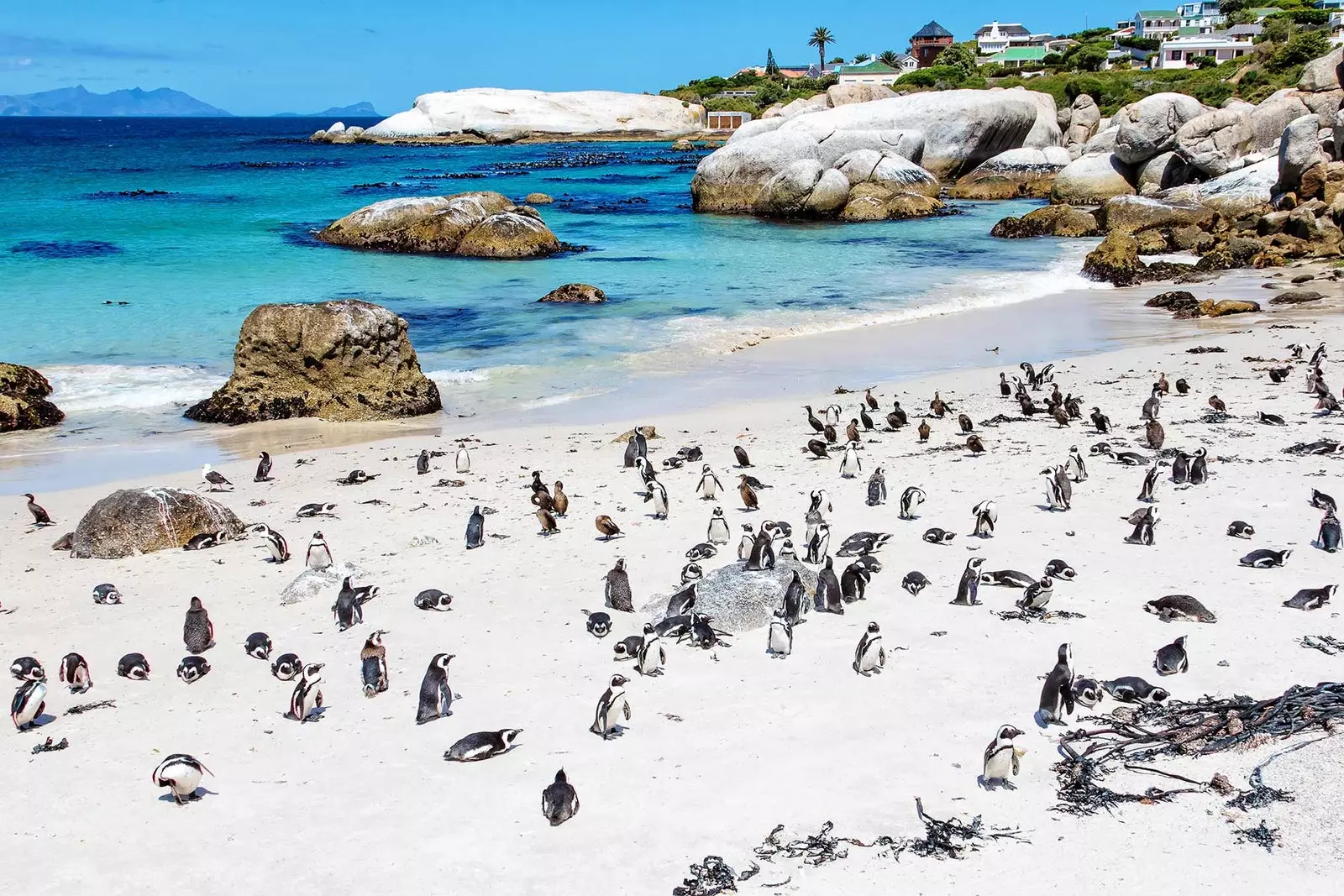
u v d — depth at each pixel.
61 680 11.26
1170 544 14.09
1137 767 8.97
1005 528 15.01
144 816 8.85
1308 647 10.98
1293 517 14.88
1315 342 27.31
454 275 40.81
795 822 8.47
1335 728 9.09
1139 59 142.75
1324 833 7.93
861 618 12.21
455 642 12.02
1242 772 8.79
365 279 39.75
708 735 9.80
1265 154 52.12
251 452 20.81
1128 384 23.94
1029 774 8.98
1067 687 9.67
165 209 62.47
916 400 23.38
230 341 29.53
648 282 39.38
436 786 9.16
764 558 13.02
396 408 23.25
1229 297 34.50
